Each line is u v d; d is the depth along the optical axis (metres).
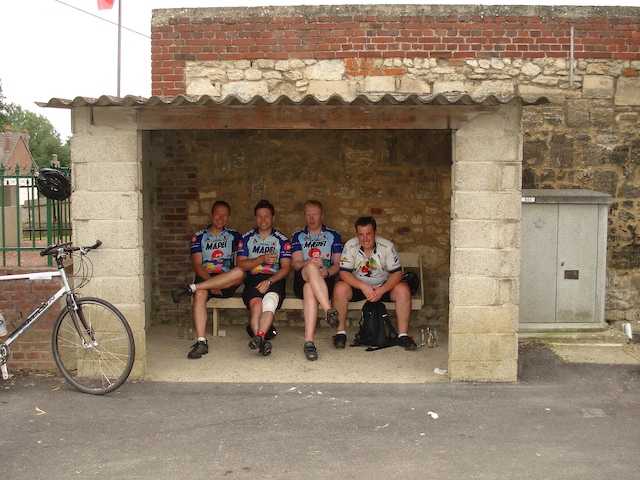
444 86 7.84
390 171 8.10
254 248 7.31
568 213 7.24
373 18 7.83
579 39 7.79
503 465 4.39
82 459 4.51
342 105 5.67
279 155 8.15
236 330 8.02
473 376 6.00
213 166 8.17
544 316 7.30
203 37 7.95
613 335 7.33
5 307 6.23
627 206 7.91
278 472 4.31
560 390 5.80
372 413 5.29
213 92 7.97
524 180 7.89
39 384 5.96
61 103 5.54
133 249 5.98
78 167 5.94
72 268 6.57
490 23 7.80
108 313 5.98
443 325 8.20
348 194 8.15
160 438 4.83
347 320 8.04
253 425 5.06
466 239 5.87
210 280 7.06
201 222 8.22
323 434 4.89
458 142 5.80
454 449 4.63
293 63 7.91
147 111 5.88
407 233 8.14
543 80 7.81
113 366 6.03
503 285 5.90
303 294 6.97
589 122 7.84
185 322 8.10
